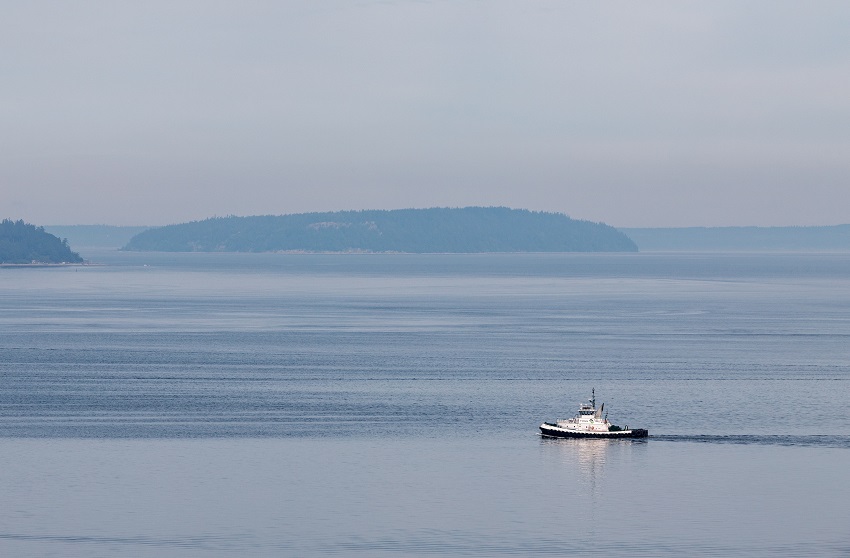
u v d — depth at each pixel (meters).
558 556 160.25
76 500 182.25
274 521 173.62
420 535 168.00
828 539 167.62
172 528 170.00
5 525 170.50
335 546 163.50
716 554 161.62
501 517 176.38
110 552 160.50
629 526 172.50
